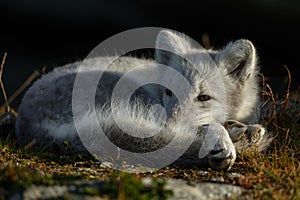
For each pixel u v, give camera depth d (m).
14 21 34.97
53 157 12.07
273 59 32.91
